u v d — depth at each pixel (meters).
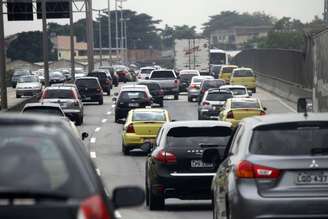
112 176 55.88
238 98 83.56
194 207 41.34
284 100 138.88
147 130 70.19
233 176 24.06
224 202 25.59
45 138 13.48
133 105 104.31
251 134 24.19
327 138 23.75
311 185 23.19
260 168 23.31
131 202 15.74
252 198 23.11
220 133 39.28
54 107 71.94
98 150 75.44
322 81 72.25
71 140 13.78
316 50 75.94
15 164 13.20
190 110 124.44
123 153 71.50
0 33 112.50
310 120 23.95
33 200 12.89
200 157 38.53
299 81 134.12
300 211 22.97
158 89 130.75
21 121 13.78
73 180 13.20
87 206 12.93
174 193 38.69
